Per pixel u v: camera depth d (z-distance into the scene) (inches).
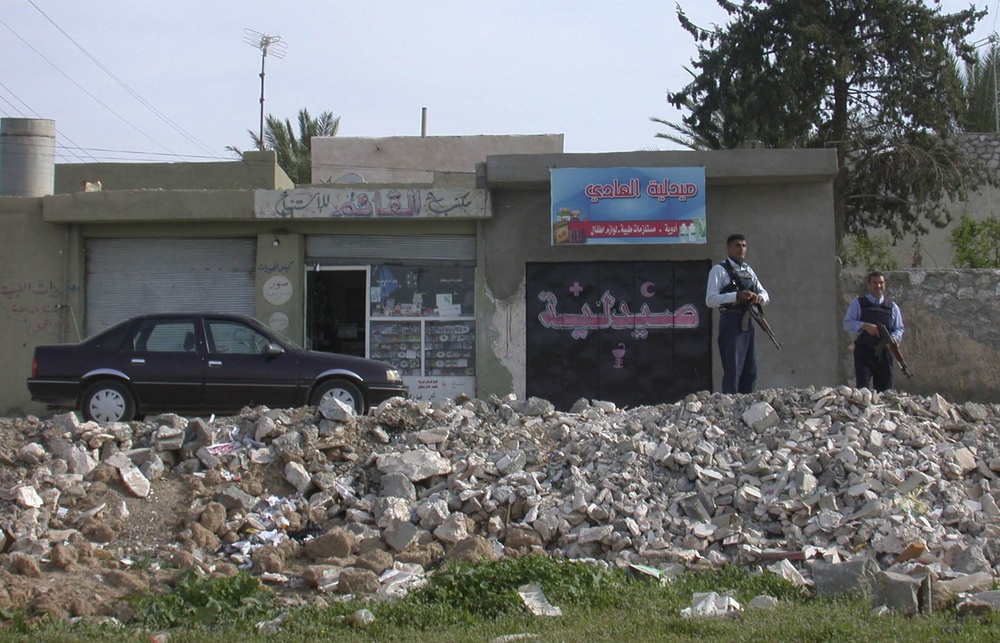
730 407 372.5
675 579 279.0
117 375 503.2
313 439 353.7
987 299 631.2
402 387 523.2
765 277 645.9
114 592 269.9
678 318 643.5
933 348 631.8
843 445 339.3
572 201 634.2
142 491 329.4
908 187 1040.2
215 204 651.5
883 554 296.5
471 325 661.9
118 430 352.5
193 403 506.6
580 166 639.8
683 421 368.2
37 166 734.5
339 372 512.4
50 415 646.5
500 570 265.7
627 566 285.7
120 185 884.0
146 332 514.6
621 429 366.9
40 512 309.6
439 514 314.7
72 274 669.9
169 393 504.1
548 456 351.9
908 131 1059.3
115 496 324.5
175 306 672.4
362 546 305.6
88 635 234.2
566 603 256.1
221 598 258.4
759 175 631.8
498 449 356.2
